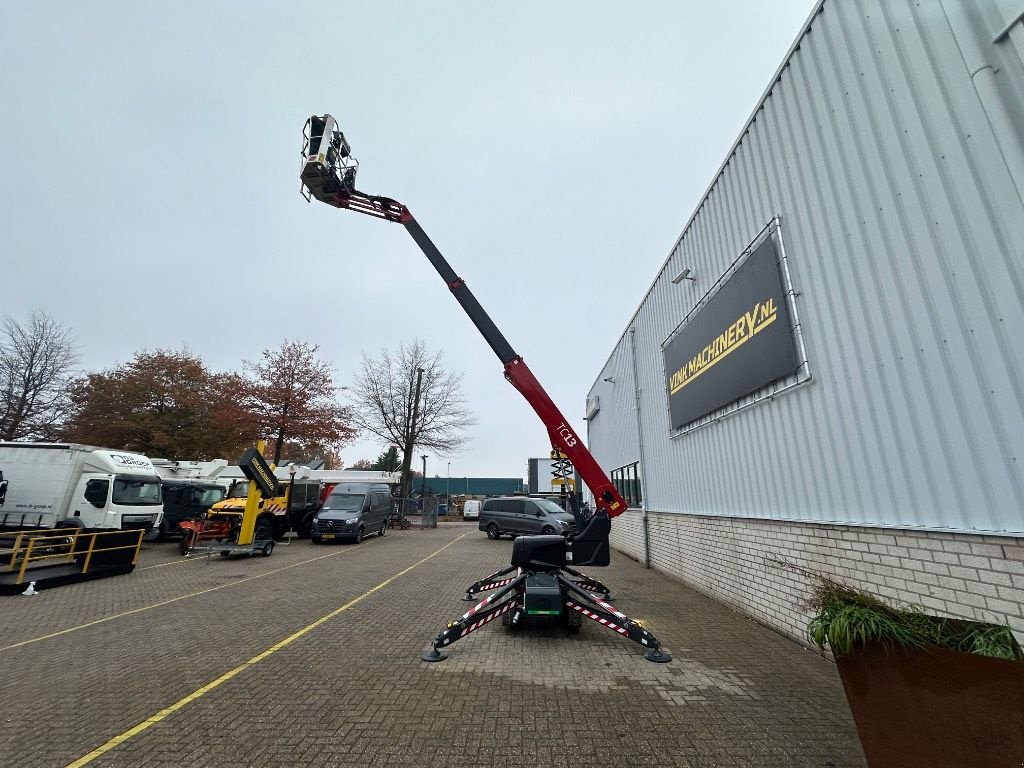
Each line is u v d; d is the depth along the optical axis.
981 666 2.04
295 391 24.56
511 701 4.07
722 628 6.30
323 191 8.64
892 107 4.23
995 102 3.32
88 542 10.86
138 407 28.84
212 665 4.99
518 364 7.86
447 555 14.77
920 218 3.96
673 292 10.02
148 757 3.20
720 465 7.78
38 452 14.17
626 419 14.41
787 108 5.79
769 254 6.12
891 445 4.29
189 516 19.45
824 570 5.15
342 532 18.19
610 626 5.41
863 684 2.33
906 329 4.11
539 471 35.22
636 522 13.18
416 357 31.48
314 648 5.55
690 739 3.42
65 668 4.93
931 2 3.85
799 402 5.62
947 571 3.73
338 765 3.10
